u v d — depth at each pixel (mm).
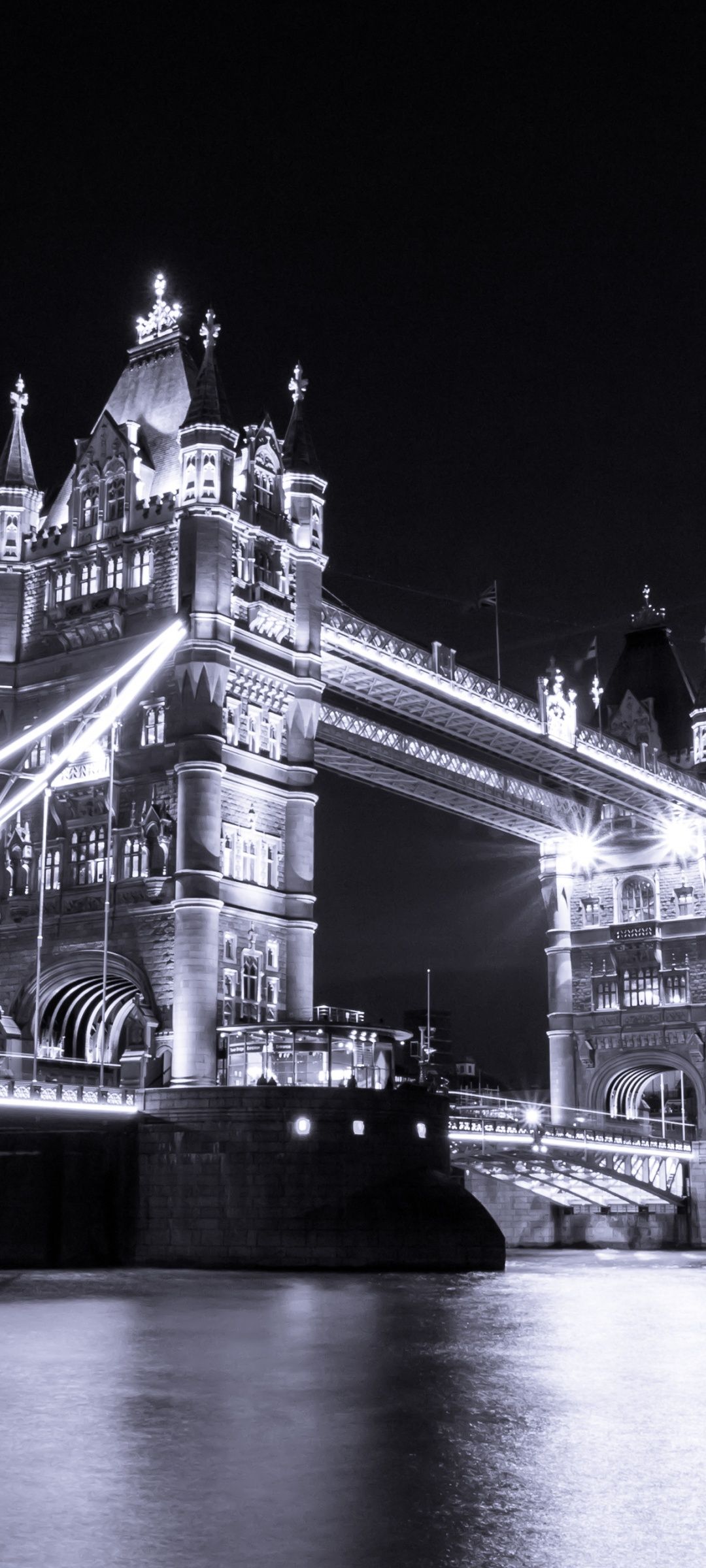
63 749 69750
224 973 70000
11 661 77438
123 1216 64750
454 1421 26047
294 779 75938
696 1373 32312
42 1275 58844
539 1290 57188
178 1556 17625
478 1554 17766
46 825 70688
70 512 77750
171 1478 21500
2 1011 73625
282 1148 63031
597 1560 17531
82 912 72312
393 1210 63250
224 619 70875
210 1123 64062
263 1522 19141
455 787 100562
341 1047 68250
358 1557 17609
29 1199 63938
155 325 81125
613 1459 22859
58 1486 21062
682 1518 19406
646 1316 46219
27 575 78688
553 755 96750
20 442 80938
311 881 75250
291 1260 61844
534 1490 20844
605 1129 114062
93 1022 76750
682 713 121812
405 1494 20609
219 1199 63250
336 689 84938
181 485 72500
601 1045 115625
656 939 113562
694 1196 109625
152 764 71562
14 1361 33438
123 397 80375
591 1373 32312
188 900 68125
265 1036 67562
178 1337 37844
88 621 73938
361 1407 27484
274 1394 28906
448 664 85938
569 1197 107250
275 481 77938
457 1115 115938
